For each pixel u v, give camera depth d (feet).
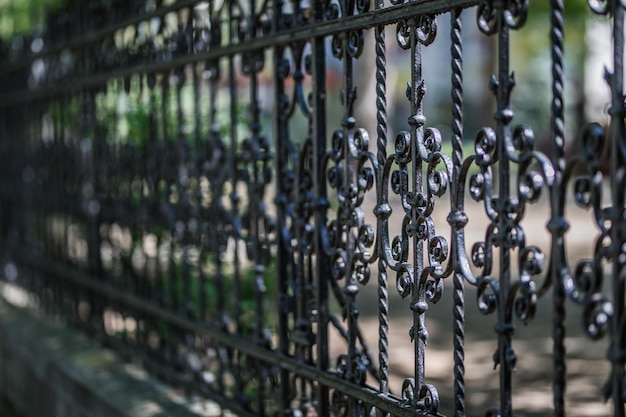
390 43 53.21
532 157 7.75
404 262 9.70
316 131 11.53
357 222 10.67
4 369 23.36
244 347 13.56
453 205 8.82
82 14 19.52
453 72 8.73
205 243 15.06
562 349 7.55
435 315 27.37
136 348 17.76
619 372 7.00
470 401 18.20
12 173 25.79
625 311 6.96
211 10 13.98
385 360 10.19
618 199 6.92
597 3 7.18
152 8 15.89
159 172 16.58
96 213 19.62
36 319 22.81
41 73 22.97
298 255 12.16
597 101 57.62
